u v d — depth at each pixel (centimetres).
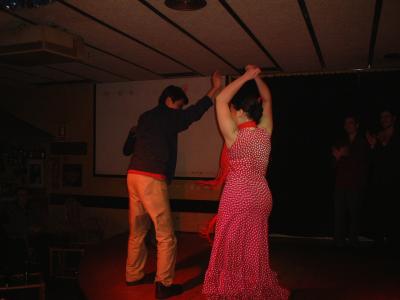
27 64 395
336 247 495
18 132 634
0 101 728
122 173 654
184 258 431
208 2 289
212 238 546
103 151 663
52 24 342
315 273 378
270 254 457
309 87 548
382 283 347
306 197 550
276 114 559
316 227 546
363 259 434
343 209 497
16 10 306
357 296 313
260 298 224
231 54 449
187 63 498
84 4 294
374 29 352
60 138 691
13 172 708
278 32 363
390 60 475
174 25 343
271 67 520
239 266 224
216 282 229
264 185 225
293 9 303
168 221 312
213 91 327
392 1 283
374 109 525
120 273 381
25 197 603
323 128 543
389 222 471
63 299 481
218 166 596
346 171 491
